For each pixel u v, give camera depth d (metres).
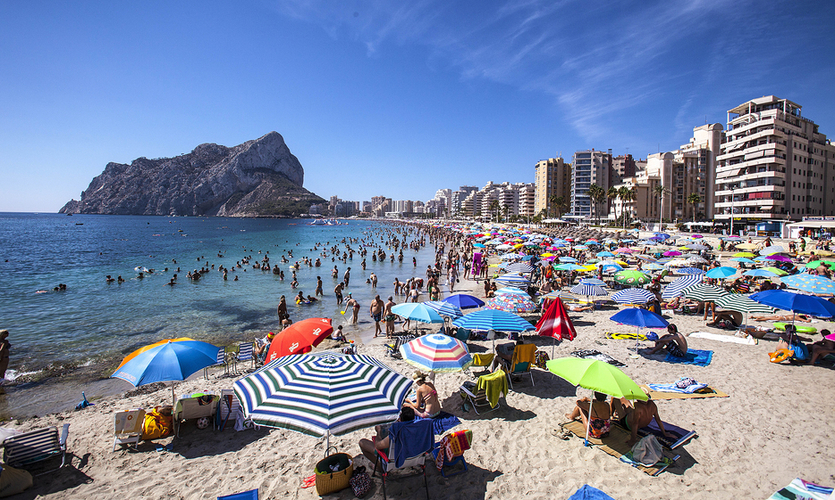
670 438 6.97
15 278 31.36
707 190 110.19
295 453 7.21
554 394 9.31
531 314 16.23
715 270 17.45
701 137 112.81
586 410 7.43
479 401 8.52
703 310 16.58
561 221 90.19
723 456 6.61
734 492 5.76
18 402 10.25
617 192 109.75
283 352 8.77
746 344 12.39
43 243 68.44
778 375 9.91
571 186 139.38
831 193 70.25
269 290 26.53
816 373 9.97
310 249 58.44
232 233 103.88
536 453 6.91
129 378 6.84
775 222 54.75
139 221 185.50
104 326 17.70
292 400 5.38
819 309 10.52
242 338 16.02
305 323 9.57
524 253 32.53
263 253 52.00
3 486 6.07
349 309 20.98
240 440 7.69
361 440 6.60
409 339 13.35
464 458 6.79
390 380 6.04
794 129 66.06
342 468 6.13
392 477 6.32
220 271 34.75
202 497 6.05
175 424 7.88
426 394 7.64
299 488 6.18
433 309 12.07
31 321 18.50
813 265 20.98
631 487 5.93
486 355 10.20
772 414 7.95
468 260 35.72
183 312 20.31
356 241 76.31
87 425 8.48
